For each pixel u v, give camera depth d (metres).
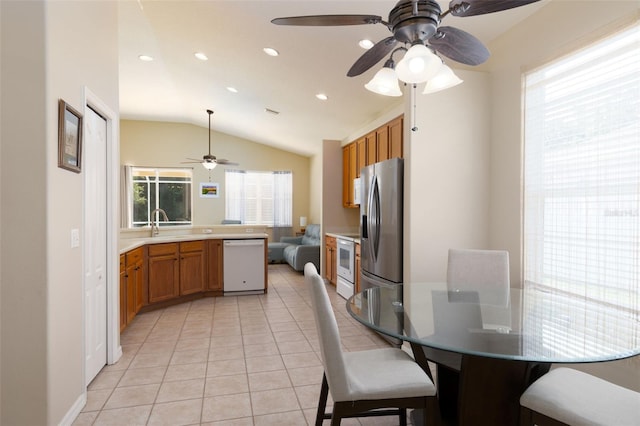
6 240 1.73
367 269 3.85
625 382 2.02
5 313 1.73
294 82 4.57
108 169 2.78
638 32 1.93
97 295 2.60
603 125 2.14
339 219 6.24
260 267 5.20
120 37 4.27
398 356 1.85
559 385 1.51
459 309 1.89
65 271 1.95
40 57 1.75
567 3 2.36
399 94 1.89
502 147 2.96
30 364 1.74
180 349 3.14
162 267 4.43
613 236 2.09
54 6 1.81
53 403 1.81
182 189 8.67
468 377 1.58
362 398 1.50
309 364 2.84
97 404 2.22
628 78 2.00
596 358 1.28
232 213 8.89
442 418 1.93
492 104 3.08
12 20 1.73
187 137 8.60
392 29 1.62
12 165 1.73
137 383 2.50
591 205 2.22
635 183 1.97
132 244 3.78
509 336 1.50
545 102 2.56
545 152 2.57
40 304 1.75
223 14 3.37
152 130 8.40
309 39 3.45
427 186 3.02
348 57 3.63
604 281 2.14
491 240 3.08
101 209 2.66
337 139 6.61
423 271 3.02
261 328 3.72
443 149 3.04
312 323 3.89
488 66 3.12
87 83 2.26
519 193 2.79
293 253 7.00
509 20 2.74
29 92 1.74
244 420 2.07
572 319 1.72
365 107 4.82
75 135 2.06
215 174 8.80
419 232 3.01
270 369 2.75
